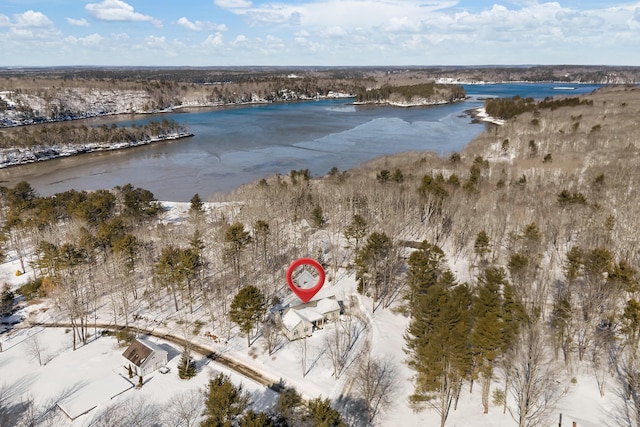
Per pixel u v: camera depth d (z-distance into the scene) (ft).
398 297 248.32
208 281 273.75
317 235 331.57
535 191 361.71
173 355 208.54
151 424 165.58
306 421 161.27
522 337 173.27
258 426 136.87
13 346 220.43
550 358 187.01
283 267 286.46
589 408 165.17
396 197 344.49
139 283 275.59
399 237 311.06
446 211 320.09
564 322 191.42
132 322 238.27
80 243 270.87
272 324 228.84
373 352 201.87
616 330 197.67
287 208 352.49
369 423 164.35
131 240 265.75
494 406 168.55
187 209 409.28
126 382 189.06
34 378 193.57
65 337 226.79
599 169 404.98
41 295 263.08
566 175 396.37
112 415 169.58
